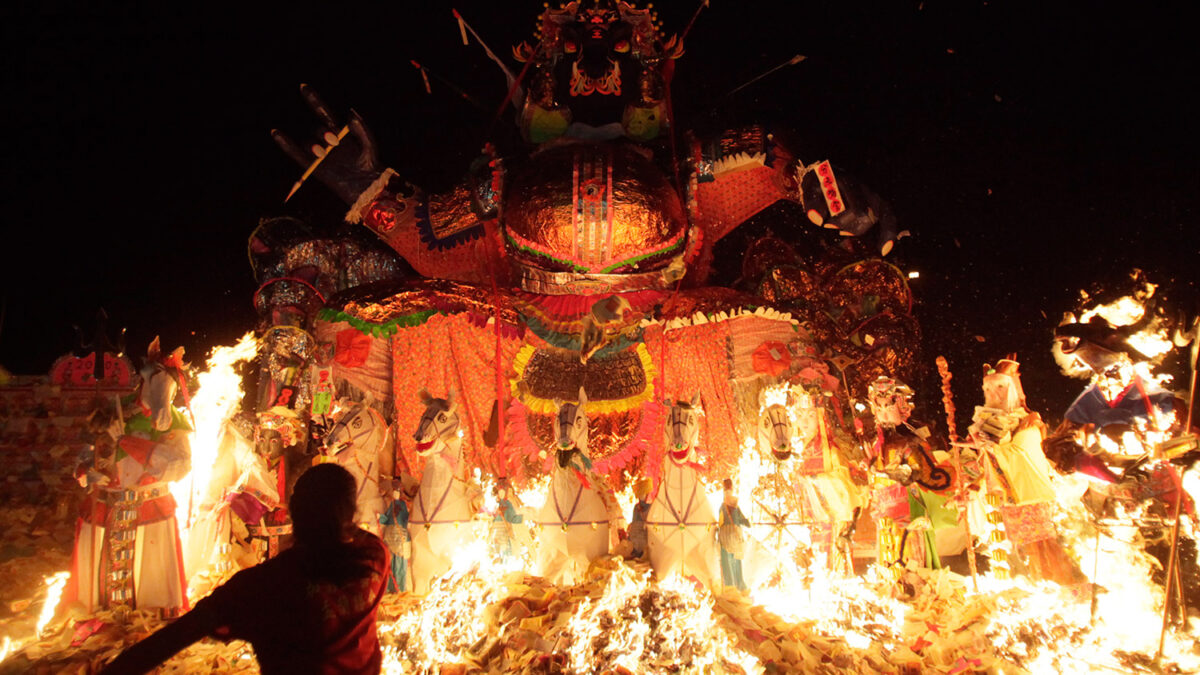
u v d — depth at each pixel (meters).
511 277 9.98
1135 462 7.12
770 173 10.20
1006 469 7.70
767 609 7.17
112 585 7.16
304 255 9.55
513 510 8.15
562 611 6.55
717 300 9.05
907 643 6.62
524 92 10.49
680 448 7.68
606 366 9.20
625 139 10.25
